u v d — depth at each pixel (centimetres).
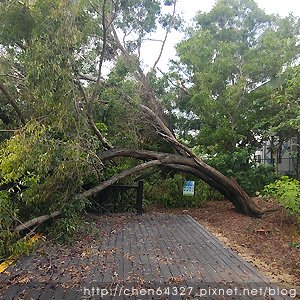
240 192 1170
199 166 1148
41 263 596
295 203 925
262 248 772
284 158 1870
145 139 1273
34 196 714
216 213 1213
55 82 690
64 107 709
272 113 1461
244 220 1088
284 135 1500
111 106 1073
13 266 579
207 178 1218
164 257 650
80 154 759
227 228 981
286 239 863
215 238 833
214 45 1652
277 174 1548
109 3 893
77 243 740
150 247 727
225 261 638
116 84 1059
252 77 1495
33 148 646
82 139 780
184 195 1338
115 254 663
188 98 1609
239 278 543
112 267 581
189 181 1327
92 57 834
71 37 700
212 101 1466
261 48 1521
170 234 866
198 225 994
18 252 608
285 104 1286
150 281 516
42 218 755
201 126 1571
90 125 892
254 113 1499
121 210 1173
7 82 796
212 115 1528
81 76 855
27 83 689
